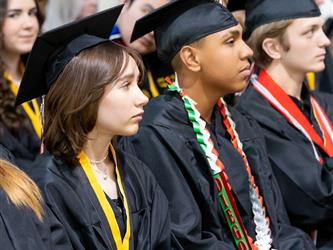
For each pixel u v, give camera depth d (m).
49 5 6.66
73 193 3.54
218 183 4.08
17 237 3.26
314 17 4.71
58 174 3.58
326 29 6.71
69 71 3.58
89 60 3.56
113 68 3.54
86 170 3.62
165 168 3.99
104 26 3.87
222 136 4.30
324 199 4.59
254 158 4.41
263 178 4.39
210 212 4.04
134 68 3.62
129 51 3.70
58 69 3.65
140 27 4.21
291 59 4.76
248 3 4.88
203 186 4.04
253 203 4.25
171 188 3.97
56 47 3.71
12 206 3.30
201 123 4.12
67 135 3.58
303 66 4.75
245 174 4.22
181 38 4.13
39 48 3.69
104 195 3.60
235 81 4.13
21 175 3.40
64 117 3.57
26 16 5.38
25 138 5.18
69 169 3.61
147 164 4.03
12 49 5.37
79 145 3.58
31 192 3.37
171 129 4.09
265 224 4.23
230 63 4.09
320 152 4.81
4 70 5.25
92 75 3.54
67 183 3.56
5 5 5.29
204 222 4.07
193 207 3.96
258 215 4.23
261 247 4.15
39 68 3.78
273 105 4.76
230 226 4.09
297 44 4.71
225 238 4.11
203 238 4.03
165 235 3.74
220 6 4.12
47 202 3.48
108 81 3.53
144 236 3.64
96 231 3.52
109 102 3.57
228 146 4.23
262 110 4.75
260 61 4.87
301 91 4.95
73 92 3.54
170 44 4.18
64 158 3.61
